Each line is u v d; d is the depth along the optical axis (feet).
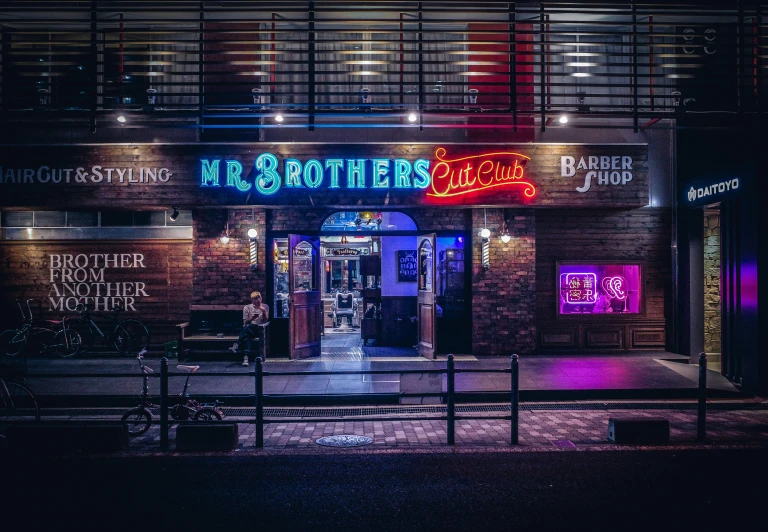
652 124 38.55
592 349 41.63
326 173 37.93
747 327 32.24
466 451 22.22
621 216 41.96
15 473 20.12
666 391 30.96
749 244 32.19
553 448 22.47
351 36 38.17
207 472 20.20
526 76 38.42
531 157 38.73
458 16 37.04
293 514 16.79
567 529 15.70
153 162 37.93
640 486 18.72
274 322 40.81
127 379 32.94
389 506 17.34
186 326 39.24
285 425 26.40
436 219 40.98
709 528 15.67
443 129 38.88
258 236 40.22
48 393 29.89
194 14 36.73
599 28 38.17
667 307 41.93
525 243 40.65
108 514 16.76
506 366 36.45
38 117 36.27
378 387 31.30
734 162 36.06
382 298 46.73
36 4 31.68
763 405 29.68
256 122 38.42
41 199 37.81
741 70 32.14
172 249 41.96
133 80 38.04
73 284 41.93
